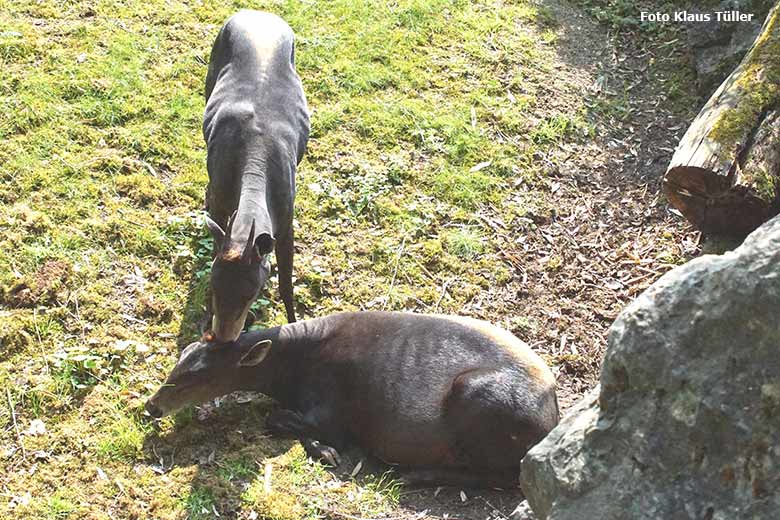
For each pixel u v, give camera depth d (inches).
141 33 321.1
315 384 213.2
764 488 123.5
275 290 248.1
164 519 185.6
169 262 248.5
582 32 363.9
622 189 298.8
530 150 307.0
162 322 233.5
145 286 240.5
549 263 269.1
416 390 204.1
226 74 235.3
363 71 322.0
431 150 298.8
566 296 260.7
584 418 144.8
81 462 196.7
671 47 358.6
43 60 301.6
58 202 258.1
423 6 355.3
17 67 297.3
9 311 227.6
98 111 287.3
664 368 131.6
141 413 208.7
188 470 197.3
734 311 126.5
